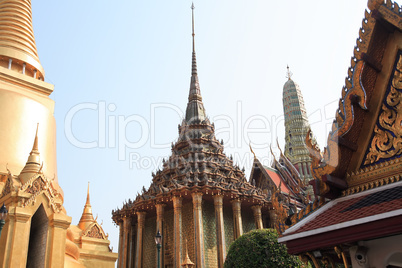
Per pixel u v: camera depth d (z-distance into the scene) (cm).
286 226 963
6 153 2877
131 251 4359
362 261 822
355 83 943
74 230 3131
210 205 4359
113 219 4631
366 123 956
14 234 2098
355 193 922
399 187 840
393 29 941
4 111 3023
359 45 961
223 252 3800
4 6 3856
